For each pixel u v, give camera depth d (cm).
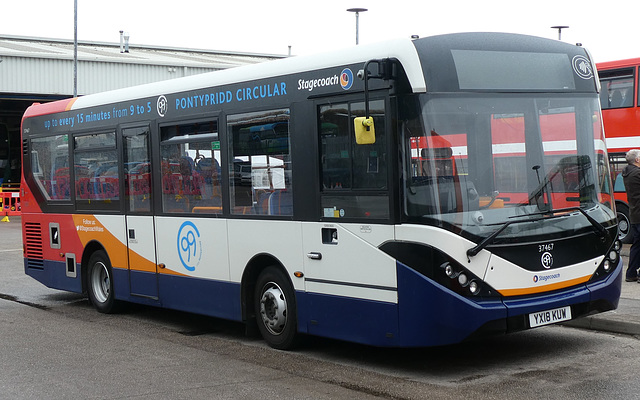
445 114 708
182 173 992
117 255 1124
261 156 869
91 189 1176
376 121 732
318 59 800
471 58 732
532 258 722
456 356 806
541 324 723
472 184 709
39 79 3459
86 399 692
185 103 985
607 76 1789
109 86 3588
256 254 881
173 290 1017
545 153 752
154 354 877
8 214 3606
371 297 745
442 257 689
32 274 1332
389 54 722
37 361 851
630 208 1151
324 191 791
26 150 1332
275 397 680
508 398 645
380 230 732
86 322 1106
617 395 641
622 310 933
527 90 751
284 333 859
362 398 668
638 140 1730
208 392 704
